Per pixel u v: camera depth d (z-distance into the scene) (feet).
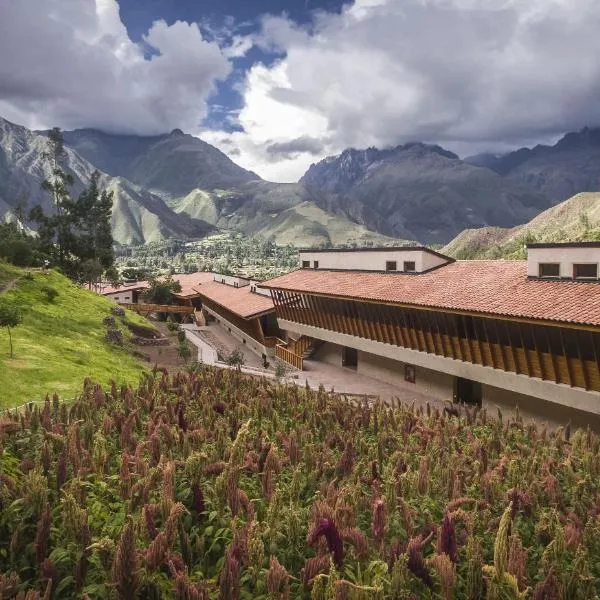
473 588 23.25
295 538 26.78
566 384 72.69
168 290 275.39
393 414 58.49
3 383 70.85
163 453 37.32
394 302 97.04
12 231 251.80
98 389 58.44
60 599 23.02
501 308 76.79
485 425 61.72
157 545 23.52
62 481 31.83
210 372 80.38
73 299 162.09
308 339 144.66
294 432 45.21
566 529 27.43
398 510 30.63
